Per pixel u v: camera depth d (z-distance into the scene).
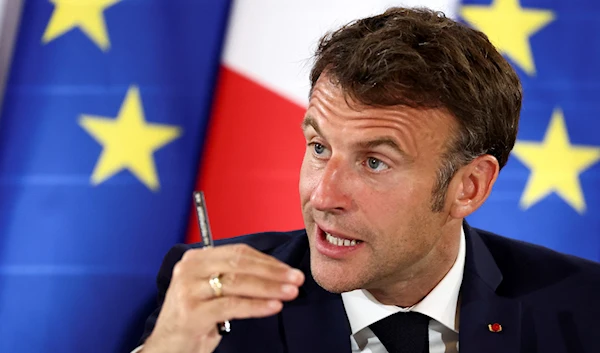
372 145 2.76
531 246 3.74
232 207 5.40
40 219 5.30
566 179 5.44
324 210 2.81
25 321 5.26
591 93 5.44
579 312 3.34
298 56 5.44
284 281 2.44
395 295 3.20
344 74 2.77
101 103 5.38
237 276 2.47
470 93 2.87
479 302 3.26
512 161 5.47
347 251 2.89
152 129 5.40
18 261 5.27
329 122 2.80
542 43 5.48
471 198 3.08
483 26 5.49
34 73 5.34
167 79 5.43
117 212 5.35
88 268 5.31
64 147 5.34
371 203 2.80
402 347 3.21
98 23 5.41
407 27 2.91
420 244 2.95
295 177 5.41
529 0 5.49
